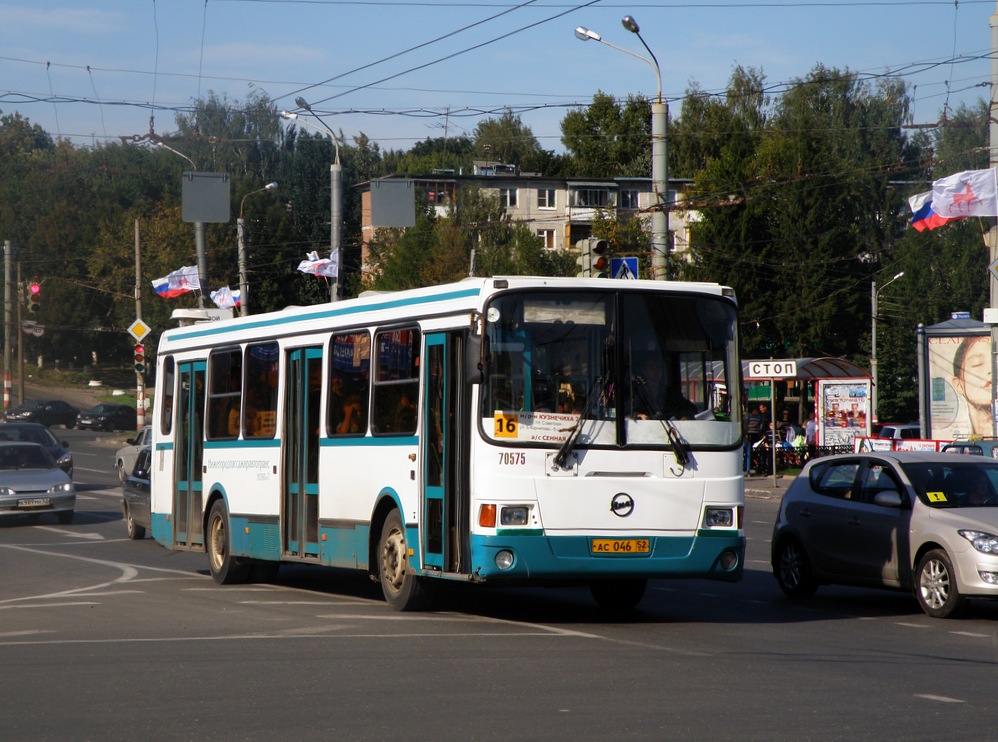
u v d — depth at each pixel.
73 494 35.09
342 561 18.00
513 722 9.62
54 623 16.02
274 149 138.12
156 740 9.10
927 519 17.17
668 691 10.93
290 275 116.81
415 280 85.94
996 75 33.50
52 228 125.19
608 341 15.41
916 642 14.51
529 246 82.12
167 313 107.69
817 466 19.66
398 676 11.69
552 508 14.95
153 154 139.00
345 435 18.03
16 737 9.23
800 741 8.98
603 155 127.75
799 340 83.62
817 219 83.12
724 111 101.69
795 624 16.19
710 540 15.52
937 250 87.38
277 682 11.40
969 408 45.59
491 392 14.95
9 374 93.50
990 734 9.24
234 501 20.98
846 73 91.81
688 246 85.19
